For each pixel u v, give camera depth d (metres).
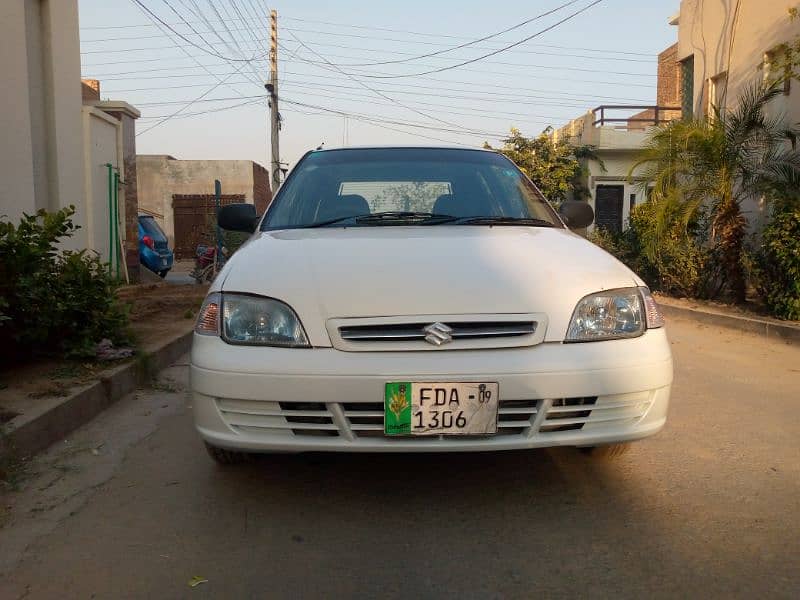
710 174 9.36
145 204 27.30
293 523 2.90
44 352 5.16
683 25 13.48
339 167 4.33
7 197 7.74
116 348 5.37
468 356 2.72
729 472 3.45
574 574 2.50
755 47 11.03
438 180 4.20
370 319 2.75
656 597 2.35
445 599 2.35
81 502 3.12
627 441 2.90
